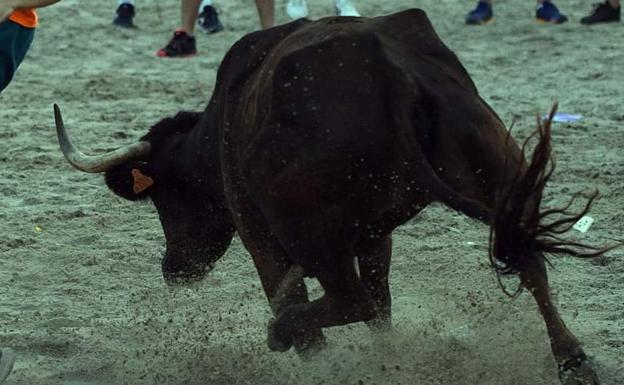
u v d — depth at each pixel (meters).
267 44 10.15
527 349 10.38
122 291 12.72
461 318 11.48
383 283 10.59
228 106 10.16
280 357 10.77
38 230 14.70
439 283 12.63
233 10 32.25
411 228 14.55
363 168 9.04
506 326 10.86
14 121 20.34
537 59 25.64
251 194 9.76
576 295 12.19
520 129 19.17
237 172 10.15
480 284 12.53
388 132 9.04
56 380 10.30
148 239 14.40
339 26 9.65
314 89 9.17
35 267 13.43
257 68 10.11
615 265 13.04
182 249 11.55
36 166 17.61
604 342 10.81
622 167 16.86
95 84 23.31
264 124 9.42
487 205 9.50
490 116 9.44
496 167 9.31
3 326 11.62
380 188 9.17
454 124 9.19
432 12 31.44
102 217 15.16
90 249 14.02
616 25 29.11
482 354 10.35
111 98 22.30
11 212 15.40
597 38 27.70
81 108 21.44
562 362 9.26
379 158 9.04
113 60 26.33
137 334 11.37
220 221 11.42
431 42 9.68
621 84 22.94
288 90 9.25
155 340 11.25
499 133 9.41
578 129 19.30
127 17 30.16
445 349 10.48
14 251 13.92
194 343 11.13
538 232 9.08
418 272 13.03
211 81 23.70
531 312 11.27
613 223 14.58
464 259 13.35
